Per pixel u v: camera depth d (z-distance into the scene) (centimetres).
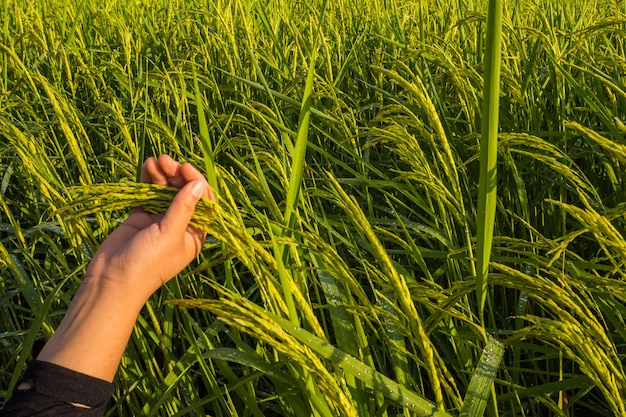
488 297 200
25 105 359
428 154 291
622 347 220
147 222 129
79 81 461
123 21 529
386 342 167
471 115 286
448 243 211
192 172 134
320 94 312
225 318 111
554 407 157
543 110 305
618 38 361
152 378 188
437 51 276
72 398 106
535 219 275
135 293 115
